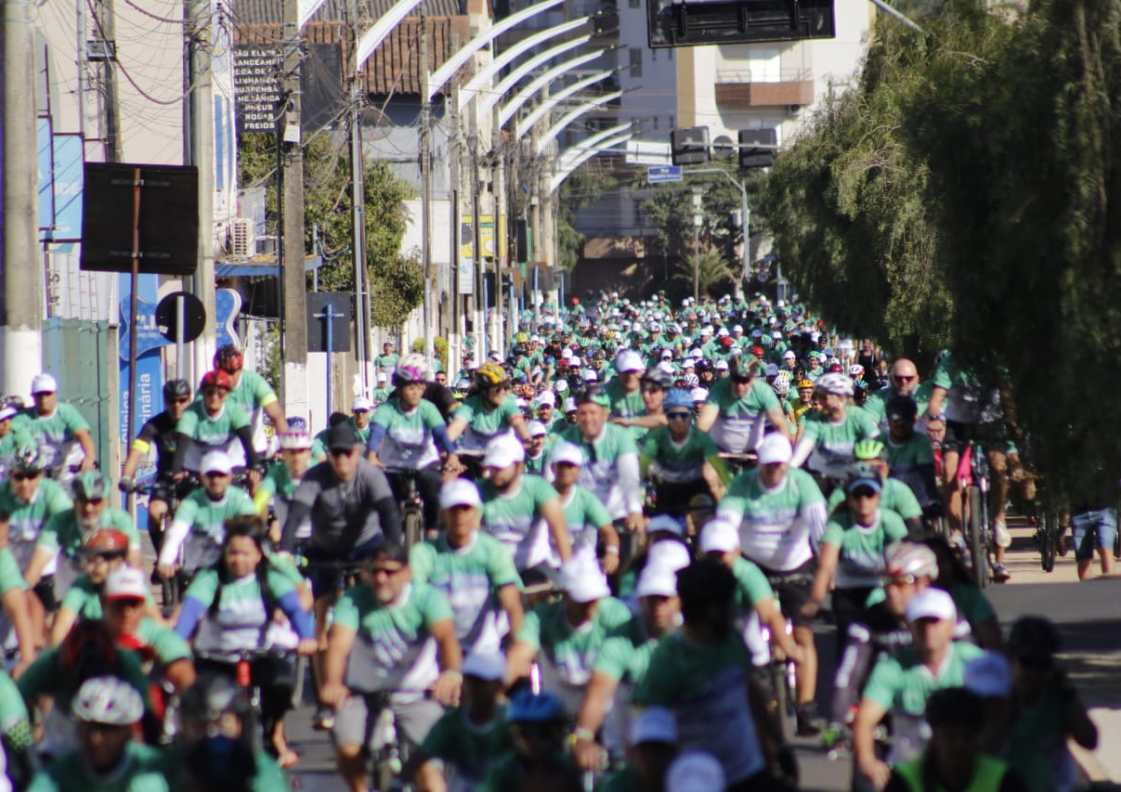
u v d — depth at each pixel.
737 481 40.19
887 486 38.44
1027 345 46.22
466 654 33.91
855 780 28.45
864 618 36.53
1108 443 44.06
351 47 115.75
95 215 61.19
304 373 94.94
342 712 30.42
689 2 100.75
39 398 53.97
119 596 30.16
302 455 48.06
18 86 59.28
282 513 48.44
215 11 107.69
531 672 35.50
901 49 113.62
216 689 25.75
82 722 24.42
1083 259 43.44
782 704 37.97
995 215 46.03
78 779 24.72
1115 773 35.09
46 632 40.84
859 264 101.12
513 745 24.23
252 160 168.62
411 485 54.44
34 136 59.88
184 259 61.78
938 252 48.81
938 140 47.41
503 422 56.81
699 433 49.03
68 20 104.00
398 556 30.27
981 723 23.44
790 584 39.66
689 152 172.12
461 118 191.88
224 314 99.62
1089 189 43.25
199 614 35.00
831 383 49.78
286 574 35.59
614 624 31.48
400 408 54.25
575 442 46.66
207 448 51.78
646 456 49.22
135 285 61.44
